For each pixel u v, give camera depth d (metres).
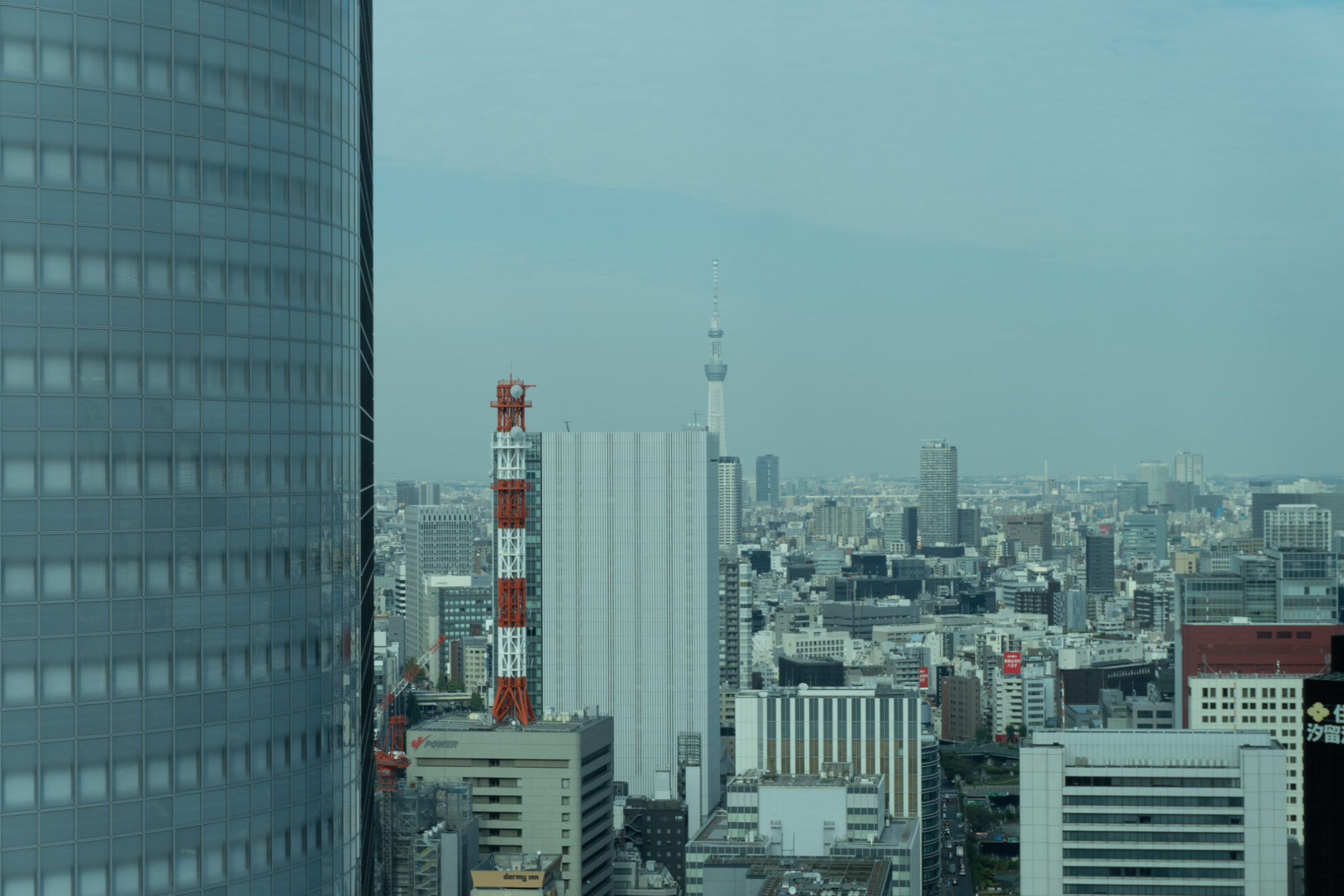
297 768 185.00
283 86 182.00
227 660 177.00
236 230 177.38
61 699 165.50
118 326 169.00
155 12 170.38
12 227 163.50
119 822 168.50
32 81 163.88
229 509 177.25
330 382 191.12
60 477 165.75
